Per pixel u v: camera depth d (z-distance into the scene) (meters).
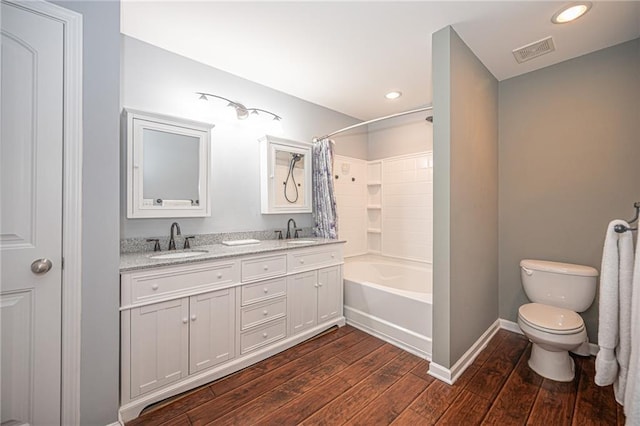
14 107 1.11
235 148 2.48
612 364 1.56
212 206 2.34
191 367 1.67
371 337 2.40
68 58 1.21
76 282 1.24
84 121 1.24
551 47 2.01
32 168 1.14
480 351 2.14
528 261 2.27
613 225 1.59
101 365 1.31
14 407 1.13
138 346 1.48
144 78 2.00
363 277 3.34
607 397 1.58
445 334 1.79
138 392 1.48
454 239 1.82
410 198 3.25
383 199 3.53
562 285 2.03
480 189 2.20
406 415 1.48
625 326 1.52
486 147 2.30
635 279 1.38
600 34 1.85
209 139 2.20
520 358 2.03
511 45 1.98
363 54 2.12
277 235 2.78
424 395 1.64
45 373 1.18
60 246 1.20
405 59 2.20
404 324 2.21
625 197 1.96
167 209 2.00
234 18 1.71
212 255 1.81
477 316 2.15
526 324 1.82
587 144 2.10
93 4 1.27
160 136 1.99
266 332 2.06
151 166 1.95
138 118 1.88
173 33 1.88
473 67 2.07
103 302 1.31
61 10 1.19
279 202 2.70
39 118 1.15
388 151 3.53
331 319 2.55
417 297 2.16
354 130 3.58
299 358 2.05
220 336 1.81
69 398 1.23
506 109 2.49
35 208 1.15
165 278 1.57
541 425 1.39
